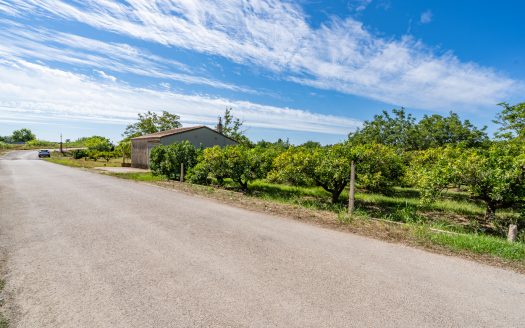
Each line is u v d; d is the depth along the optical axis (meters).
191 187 12.27
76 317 2.59
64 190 10.73
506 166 7.50
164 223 6.09
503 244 4.67
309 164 11.16
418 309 2.84
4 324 2.46
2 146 75.19
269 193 13.79
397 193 14.87
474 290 3.27
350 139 32.44
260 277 3.50
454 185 8.52
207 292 3.10
